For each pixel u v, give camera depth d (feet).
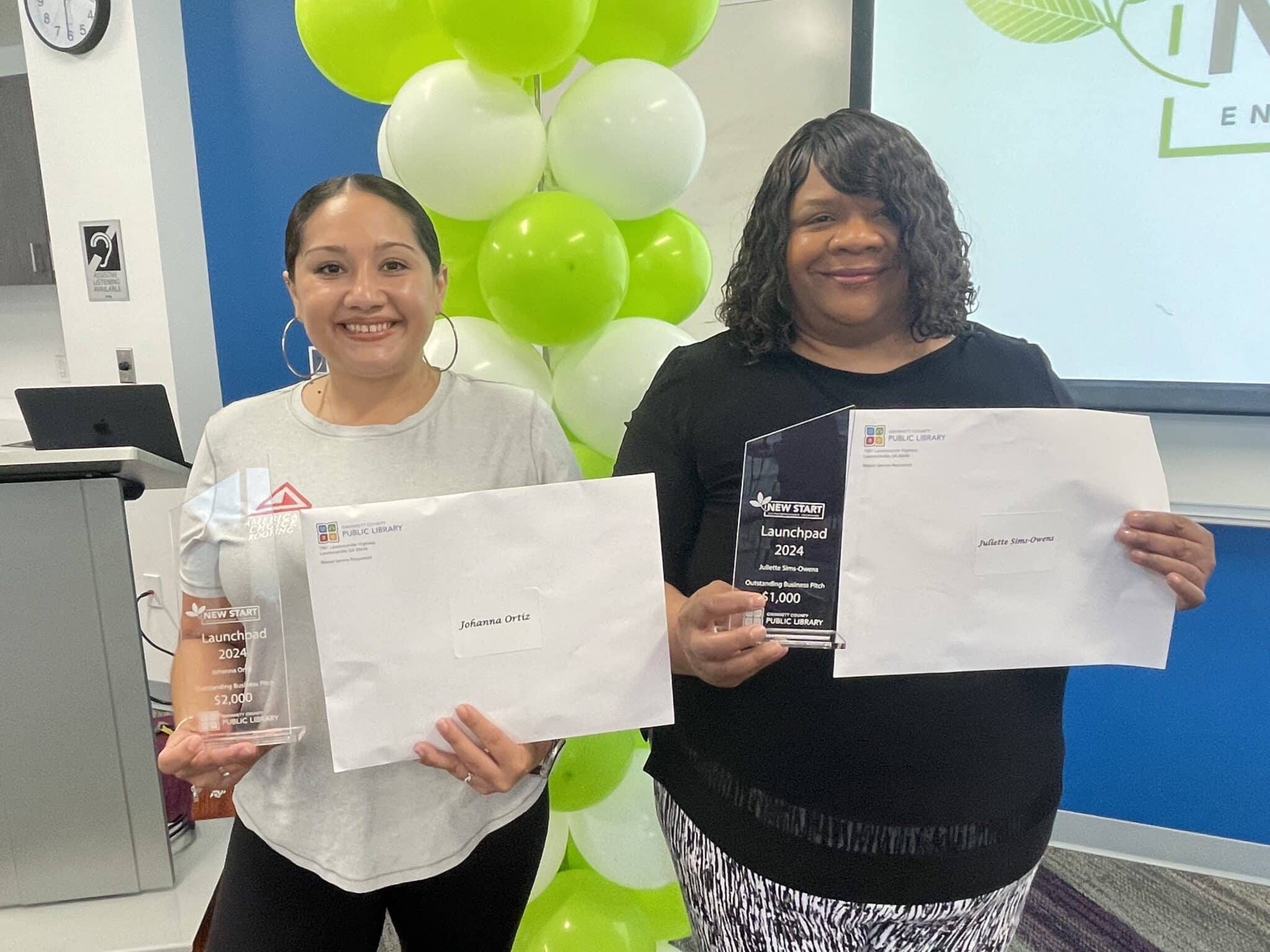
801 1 6.07
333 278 2.81
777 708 2.90
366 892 2.92
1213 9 5.07
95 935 3.20
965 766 2.85
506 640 2.72
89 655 3.16
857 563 2.69
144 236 7.99
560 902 4.63
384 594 2.63
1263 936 5.61
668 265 4.50
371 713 2.65
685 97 4.09
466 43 3.52
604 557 2.76
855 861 2.81
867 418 2.62
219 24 7.89
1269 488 5.59
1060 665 2.82
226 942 3.02
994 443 2.67
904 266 2.85
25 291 10.57
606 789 4.46
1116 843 6.49
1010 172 5.66
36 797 3.23
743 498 2.66
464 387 3.15
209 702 2.77
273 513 2.82
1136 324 5.60
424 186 3.93
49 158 8.11
